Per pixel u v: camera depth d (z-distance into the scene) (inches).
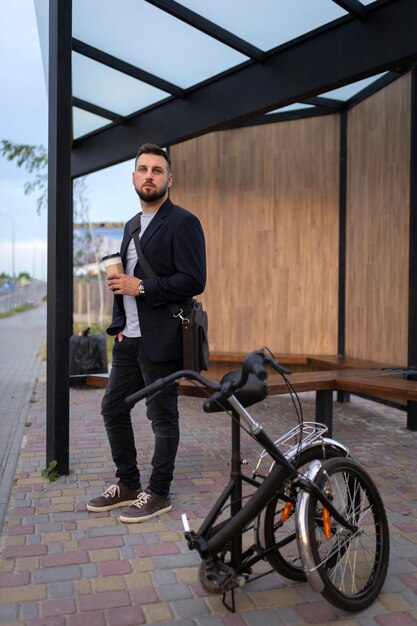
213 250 301.3
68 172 153.9
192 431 216.2
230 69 204.8
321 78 173.5
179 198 307.1
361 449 191.9
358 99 264.2
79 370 303.3
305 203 285.7
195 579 105.1
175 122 231.3
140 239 131.0
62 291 155.6
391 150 240.8
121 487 137.6
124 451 136.9
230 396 89.7
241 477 93.9
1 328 912.9
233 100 205.2
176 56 200.8
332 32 170.1
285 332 290.5
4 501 142.3
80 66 214.7
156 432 133.6
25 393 301.3
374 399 251.8
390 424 229.1
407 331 231.6
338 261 281.0
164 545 118.5
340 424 228.5
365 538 120.8
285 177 288.5
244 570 95.2
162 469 133.6
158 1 169.8
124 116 253.1
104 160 267.7
